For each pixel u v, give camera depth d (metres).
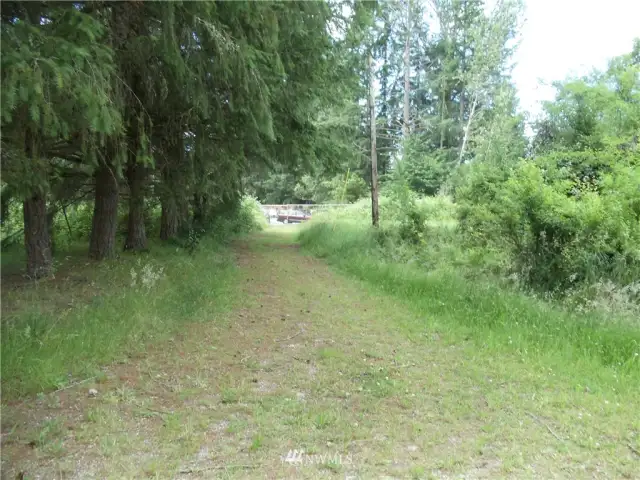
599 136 10.38
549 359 5.01
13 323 4.80
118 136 6.20
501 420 3.70
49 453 2.96
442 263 10.09
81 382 4.05
